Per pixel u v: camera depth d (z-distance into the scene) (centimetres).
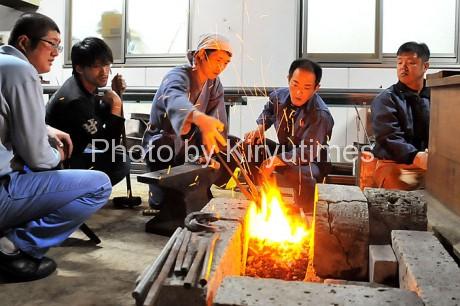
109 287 186
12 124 180
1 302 171
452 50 505
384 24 514
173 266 133
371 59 516
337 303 112
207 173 283
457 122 202
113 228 278
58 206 198
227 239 157
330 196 190
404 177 286
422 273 132
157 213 286
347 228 181
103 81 269
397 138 292
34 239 193
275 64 531
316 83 288
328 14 520
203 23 545
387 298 115
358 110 472
